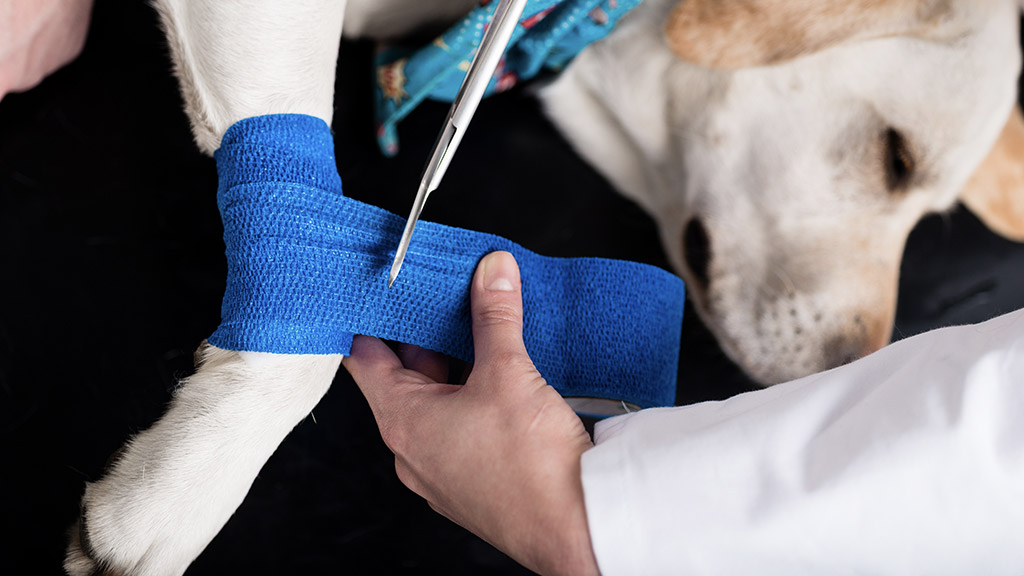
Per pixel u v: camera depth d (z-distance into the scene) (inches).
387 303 18.7
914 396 13.5
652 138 33.0
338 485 31.1
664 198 33.7
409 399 18.1
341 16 20.2
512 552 16.0
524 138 33.3
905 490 13.0
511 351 17.6
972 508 12.9
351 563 30.9
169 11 18.6
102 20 30.8
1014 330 13.6
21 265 29.6
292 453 30.9
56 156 30.4
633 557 14.0
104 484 18.6
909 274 33.9
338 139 31.4
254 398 18.0
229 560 30.0
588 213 33.7
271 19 17.9
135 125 31.0
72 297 29.8
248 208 17.5
